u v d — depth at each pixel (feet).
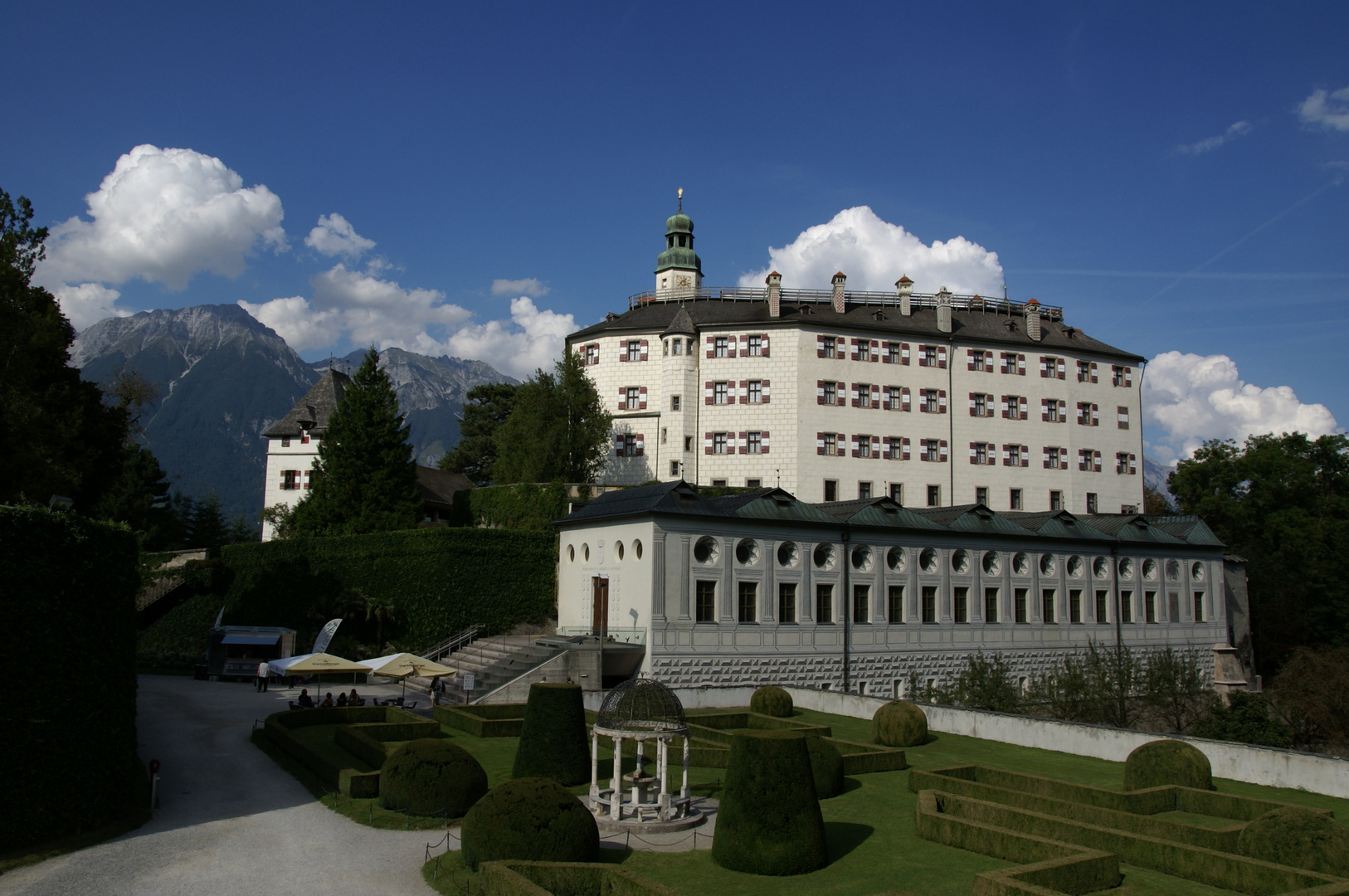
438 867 67.05
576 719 94.12
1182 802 91.76
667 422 248.32
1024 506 261.65
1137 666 186.19
